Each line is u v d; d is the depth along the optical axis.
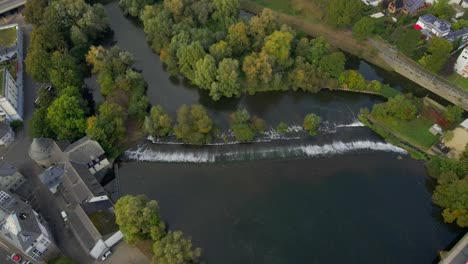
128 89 197.75
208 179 168.00
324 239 149.12
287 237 149.75
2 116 182.62
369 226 152.50
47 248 139.25
